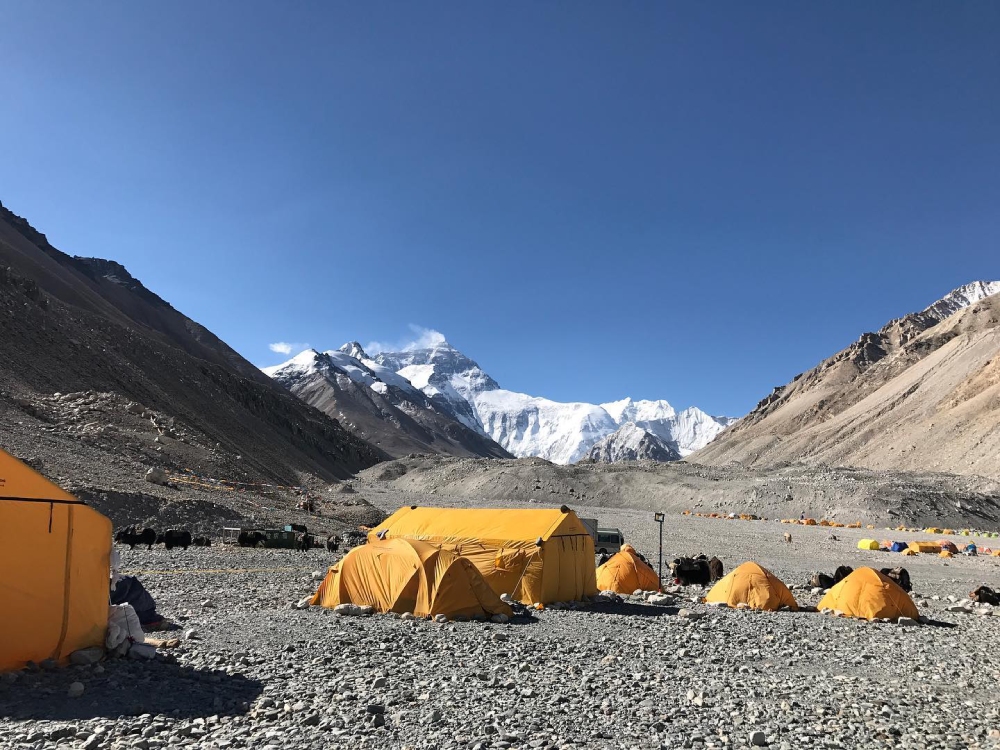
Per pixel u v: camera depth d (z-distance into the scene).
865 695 12.95
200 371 180.62
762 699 12.32
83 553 12.45
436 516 27.17
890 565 50.03
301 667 12.93
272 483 73.00
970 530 93.81
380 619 18.83
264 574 28.45
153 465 55.53
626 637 18.00
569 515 25.41
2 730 8.69
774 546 61.72
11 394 59.03
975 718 11.79
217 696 10.73
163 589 22.84
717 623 20.78
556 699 11.51
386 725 9.84
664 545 57.59
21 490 11.65
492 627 18.45
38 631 11.62
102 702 10.08
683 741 9.77
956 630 22.11
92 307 192.75
